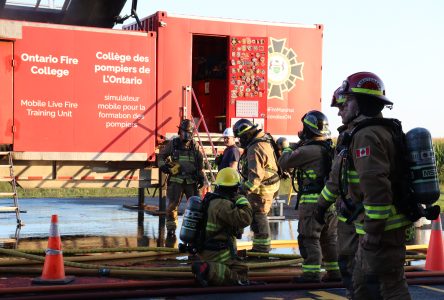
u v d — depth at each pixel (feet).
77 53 40.88
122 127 42.11
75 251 29.37
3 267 25.96
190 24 43.80
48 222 43.50
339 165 16.06
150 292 21.89
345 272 17.83
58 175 41.88
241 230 23.35
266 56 45.42
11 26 39.14
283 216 47.11
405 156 14.56
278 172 30.73
